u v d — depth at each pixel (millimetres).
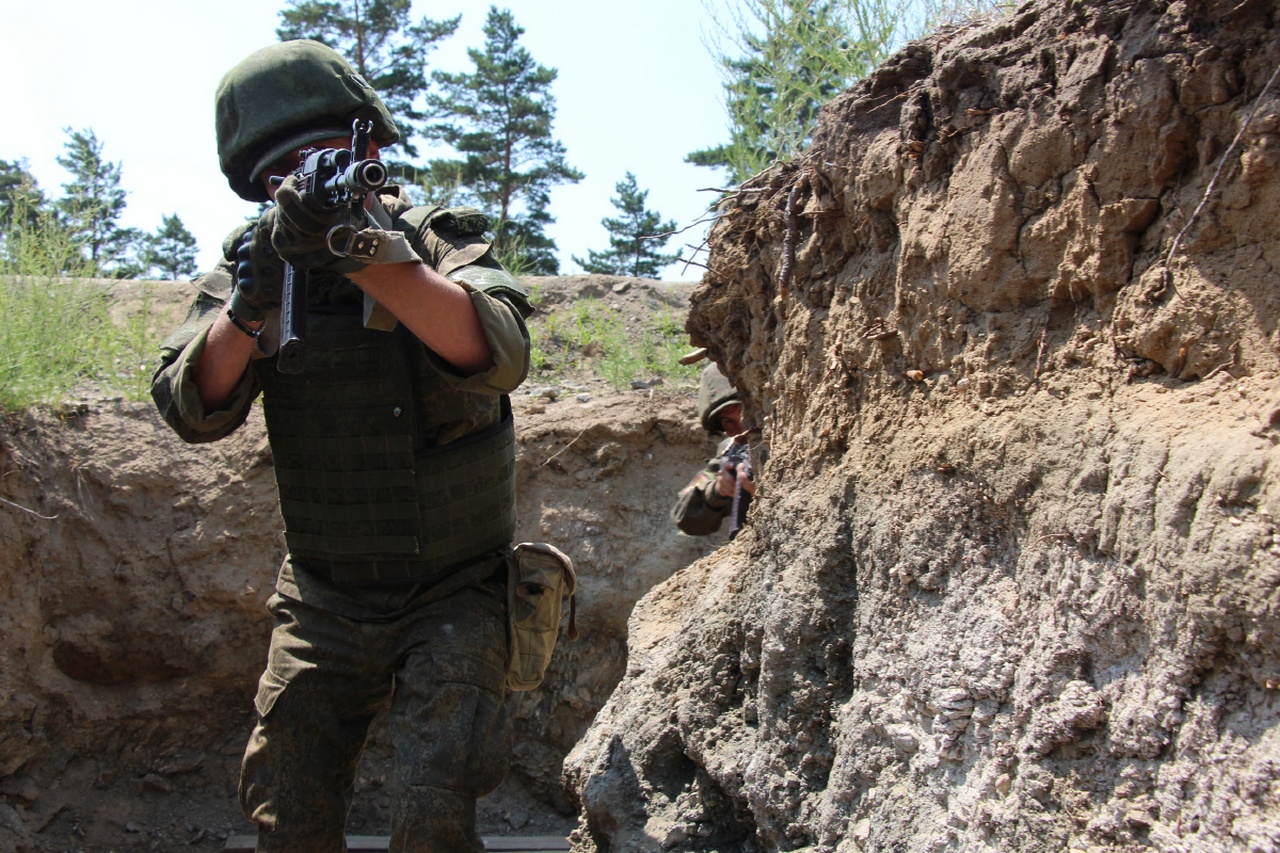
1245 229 1543
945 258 2014
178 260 18656
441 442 2420
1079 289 1787
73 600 4496
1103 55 1751
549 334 6215
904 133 2156
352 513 2396
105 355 5227
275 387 2410
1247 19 1567
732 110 4160
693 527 4391
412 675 2369
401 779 2285
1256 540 1344
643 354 5930
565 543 4902
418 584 2436
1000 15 2271
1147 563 1498
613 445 5027
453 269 2260
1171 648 1456
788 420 2652
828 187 2461
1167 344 1618
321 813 2457
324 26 19109
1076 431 1700
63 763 4508
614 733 2871
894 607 2035
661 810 2654
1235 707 1381
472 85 21672
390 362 2340
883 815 1917
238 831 4594
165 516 4672
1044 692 1634
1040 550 1715
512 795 4824
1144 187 1683
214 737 4742
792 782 2240
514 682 2498
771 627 2363
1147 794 1461
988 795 1698
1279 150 1497
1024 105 1883
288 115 2303
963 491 1913
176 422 2381
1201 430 1489
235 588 4629
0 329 4746
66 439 4672
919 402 2107
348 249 1869
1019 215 1884
